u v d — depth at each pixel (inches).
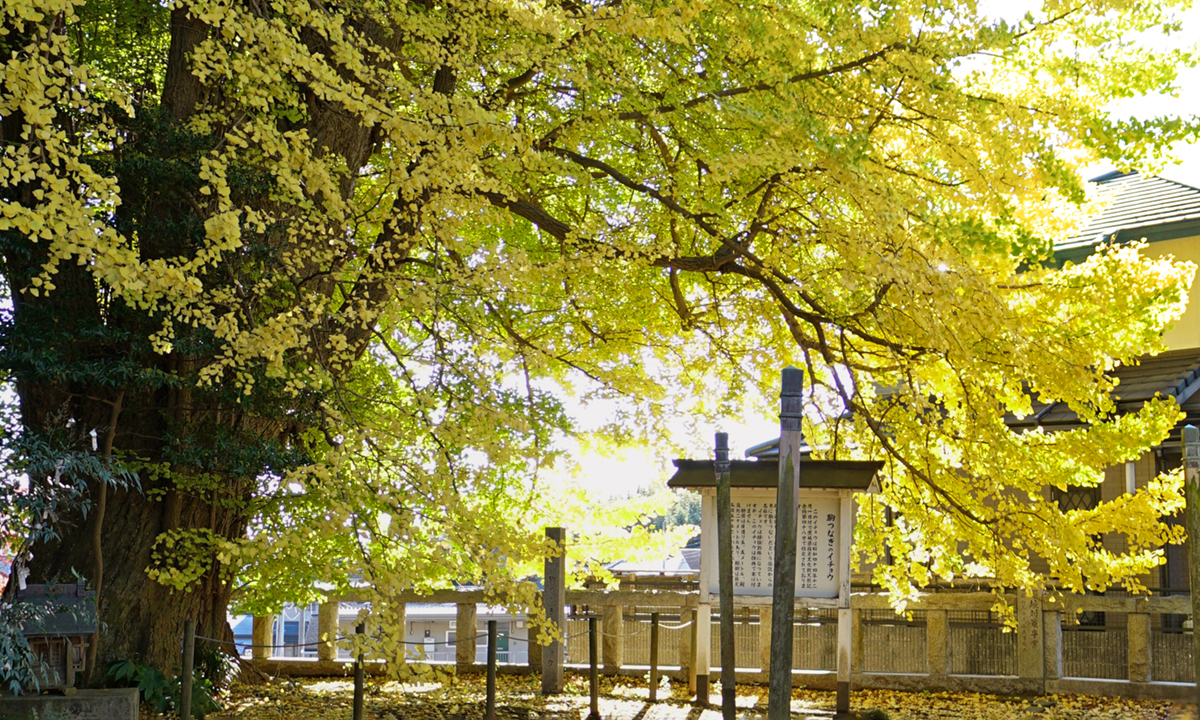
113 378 293.7
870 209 303.0
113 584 351.3
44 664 285.4
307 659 488.7
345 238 353.7
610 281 410.6
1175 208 591.8
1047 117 307.7
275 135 269.4
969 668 448.1
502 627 761.0
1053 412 548.7
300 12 265.0
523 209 392.8
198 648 393.7
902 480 432.8
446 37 327.9
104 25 402.3
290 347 297.3
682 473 401.7
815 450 475.5
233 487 367.6
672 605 472.1
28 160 215.0
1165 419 354.3
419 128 267.4
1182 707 373.4
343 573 426.6
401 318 315.3
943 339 317.1
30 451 271.4
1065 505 560.4
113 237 225.9
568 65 311.3
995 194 306.7
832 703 406.3
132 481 350.3
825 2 290.4
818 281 395.2
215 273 308.5
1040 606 422.9
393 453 327.6
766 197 376.8
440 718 364.2
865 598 450.6
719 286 472.4
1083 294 345.4
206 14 251.3
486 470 342.3
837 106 315.3
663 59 344.5
